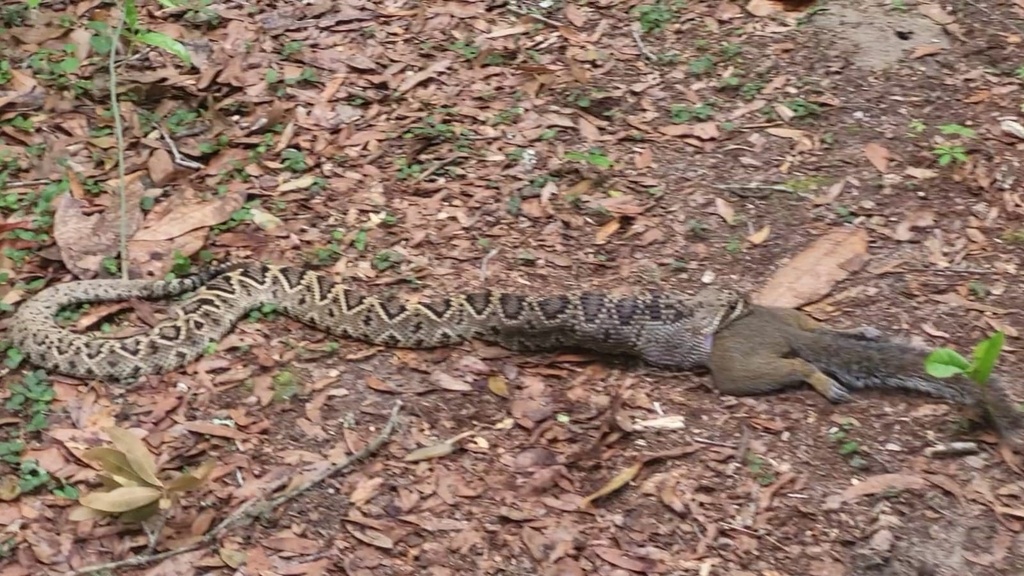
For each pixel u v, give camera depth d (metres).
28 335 3.32
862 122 3.74
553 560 3.09
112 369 3.30
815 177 3.63
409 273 3.48
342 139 3.72
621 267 3.49
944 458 3.17
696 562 3.09
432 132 3.72
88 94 3.78
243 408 3.27
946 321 3.36
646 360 3.33
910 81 3.83
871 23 3.96
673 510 3.14
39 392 3.28
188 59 3.44
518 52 3.92
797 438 3.21
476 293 3.39
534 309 3.35
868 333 3.31
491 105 3.80
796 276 3.45
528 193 3.61
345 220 3.57
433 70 3.87
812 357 3.28
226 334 3.39
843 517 3.12
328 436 3.24
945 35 3.93
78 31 3.89
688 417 3.25
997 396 3.18
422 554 3.10
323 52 3.90
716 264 3.48
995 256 3.47
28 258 3.48
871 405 3.24
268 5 4.02
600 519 3.13
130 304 3.42
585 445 3.22
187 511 3.14
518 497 3.16
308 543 3.11
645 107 3.80
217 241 3.53
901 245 3.49
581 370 3.34
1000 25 3.96
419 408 3.28
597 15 4.03
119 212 3.55
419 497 3.16
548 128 3.75
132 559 3.09
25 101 3.75
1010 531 3.09
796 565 3.08
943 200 3.57
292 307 3.41
